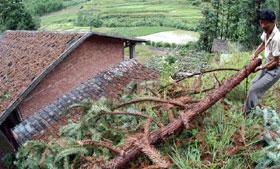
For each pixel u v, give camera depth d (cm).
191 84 573
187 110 433
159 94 520
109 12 8181
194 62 2000
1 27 2833
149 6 8931
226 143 395
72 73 1296
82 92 1041
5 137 1109
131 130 436
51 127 778
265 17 445
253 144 401
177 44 4772
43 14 8738
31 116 981
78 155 401
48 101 1198
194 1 8812
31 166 451
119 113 445
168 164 339
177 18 7225
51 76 1196
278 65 452
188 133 416
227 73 612
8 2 2816
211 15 3841
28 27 2930
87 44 1359
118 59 1554
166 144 397
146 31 6116
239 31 3372
